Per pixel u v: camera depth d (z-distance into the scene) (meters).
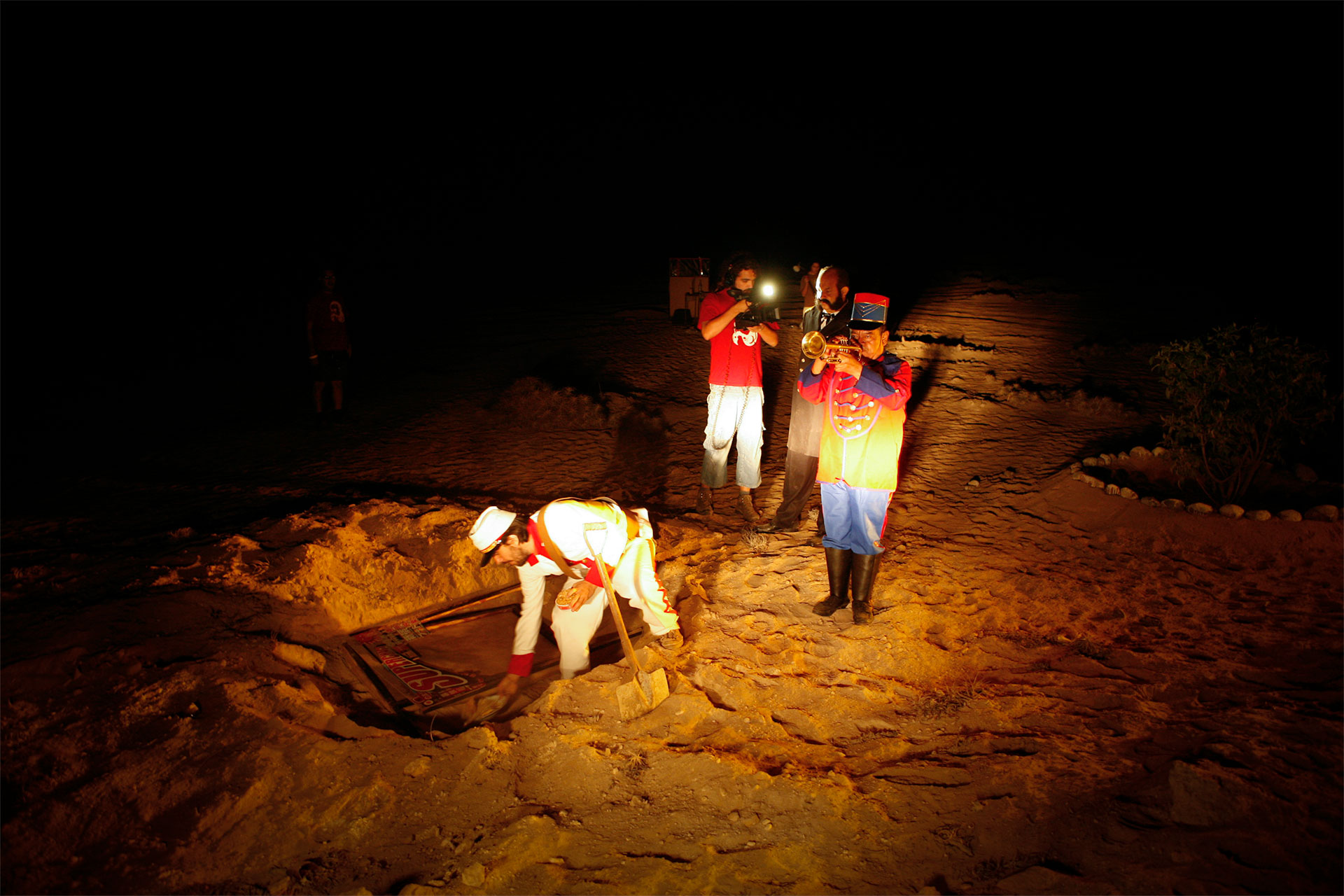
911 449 6.84
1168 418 5.33
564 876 2.57
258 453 7.48
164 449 7.70
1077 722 3.22
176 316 14.12
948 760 3.06
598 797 2.96
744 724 3.39
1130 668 3.60
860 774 3.03
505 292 14.92
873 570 4.10
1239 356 5.04
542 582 3.90
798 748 3.23
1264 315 10.23
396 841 2.81
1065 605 4.25
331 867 2.70
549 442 7.52
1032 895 2.31
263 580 4.75
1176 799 2.59
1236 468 5.16
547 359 10.17
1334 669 3.43
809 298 5.45
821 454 4.11
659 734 3.35
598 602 4.03
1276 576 4.41
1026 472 6.15
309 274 17.17
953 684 3.63
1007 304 11.62
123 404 9.36
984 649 3.88
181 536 5.48
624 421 7.93
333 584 4.85
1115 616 4.11
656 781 3.03
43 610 4.40
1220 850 2.38
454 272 17.02
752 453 5.53
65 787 3.06
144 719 3.44
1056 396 7.64
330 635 4.54
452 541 5.40
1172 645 3.78
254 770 3.14
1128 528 5.07
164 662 3.91
